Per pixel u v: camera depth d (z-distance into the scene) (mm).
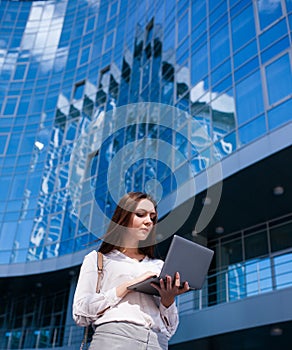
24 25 30844
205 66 14805
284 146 10547
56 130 24797
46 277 20250
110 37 26109
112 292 2068
